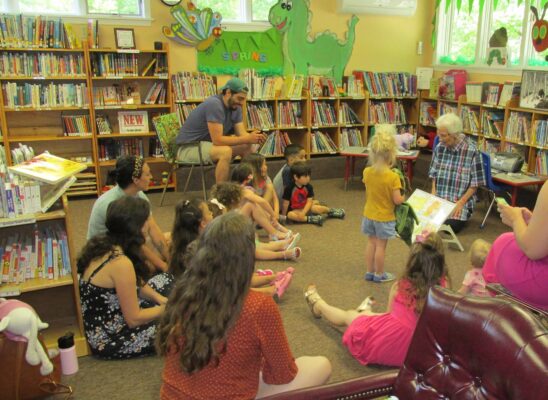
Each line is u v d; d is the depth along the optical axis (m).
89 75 5.37
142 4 5.73
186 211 2.77
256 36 6.28
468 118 5.99
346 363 2.56
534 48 5.36
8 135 5.50
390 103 6.84
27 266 2.49
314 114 6.46
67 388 2.27
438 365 1.49
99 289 2.41
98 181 5.66
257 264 3.86
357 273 3.70
